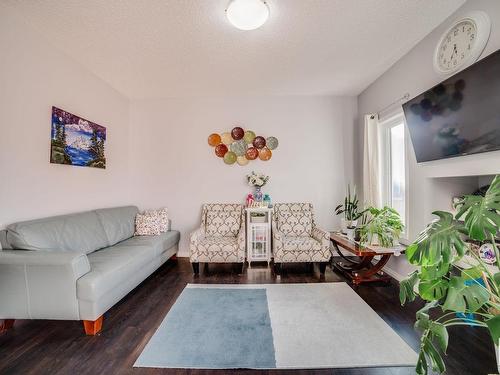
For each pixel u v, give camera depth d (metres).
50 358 1.60
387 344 1.75
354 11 2.04
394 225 2.69
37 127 2.31
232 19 1.99
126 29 2.26
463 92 1.84
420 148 2.36
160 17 2.10
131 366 1.54
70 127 2.70
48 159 2.43
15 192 2.10
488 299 1.03
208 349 1.69
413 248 1.24
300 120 3.95
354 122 3.95
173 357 1.61
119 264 2.18
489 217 1.05
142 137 4.00
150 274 2.89
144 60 2.81
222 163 3.96
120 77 3.25
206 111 3.96
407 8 2.02
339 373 1.49
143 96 3.91
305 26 2.23
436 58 2.23
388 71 3.05
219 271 3.26
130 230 3.31
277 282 2.88
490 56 1.60
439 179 2.33
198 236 3.30
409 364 1.56
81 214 2.66
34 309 1.84
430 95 2.16
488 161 1.77
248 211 3.52
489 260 1.73
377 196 3.26
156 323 2.02
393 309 2.23
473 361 1.55
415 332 1.89
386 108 3.08
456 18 2.05
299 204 3.80
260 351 1.67
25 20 2.15
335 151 3.95
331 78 3.31
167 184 3.99
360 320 2.05
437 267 1.14
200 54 2.69
